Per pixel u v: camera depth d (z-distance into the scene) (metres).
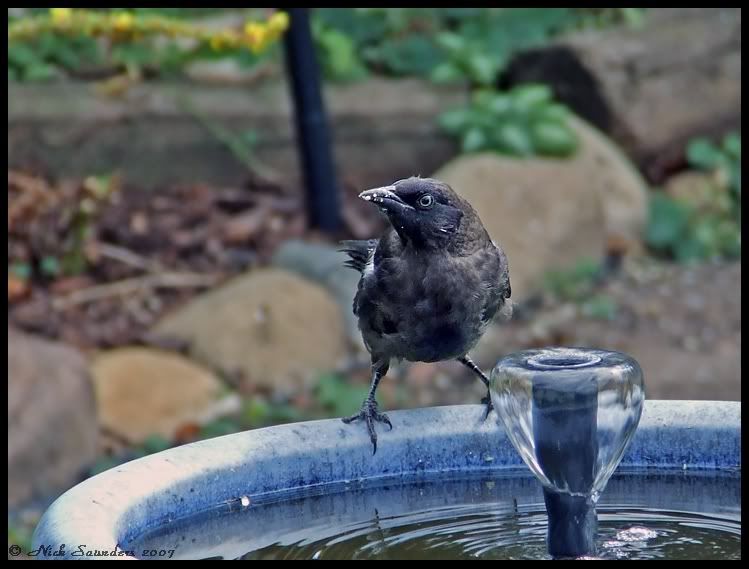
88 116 14.00
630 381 4.72
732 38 16.45
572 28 17.03
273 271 12.52
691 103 16.05
